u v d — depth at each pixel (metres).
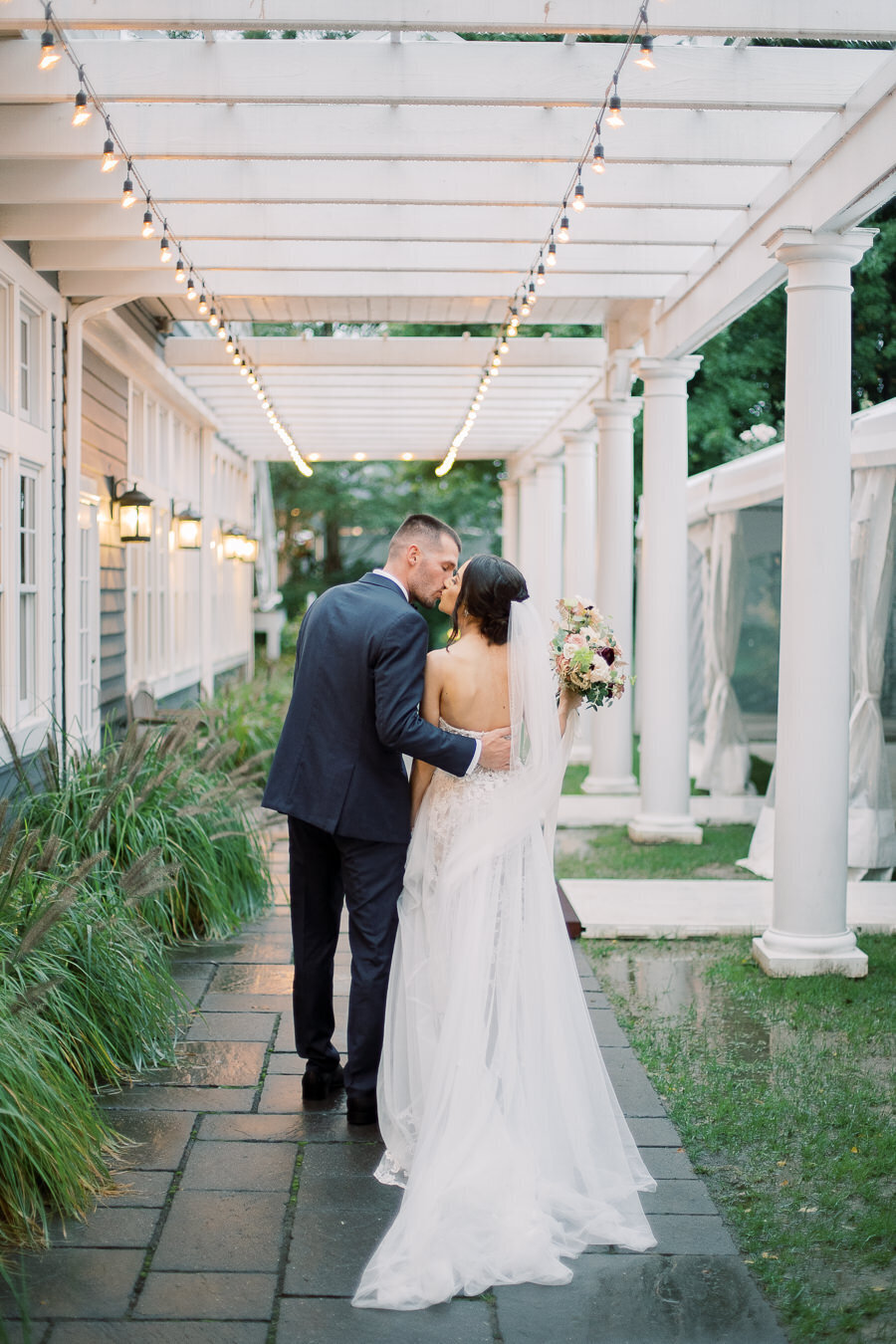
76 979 3.71
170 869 3.53
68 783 5.23
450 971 3.18
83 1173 3.03
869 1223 2.91
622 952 5.36
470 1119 2.97
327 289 7.15
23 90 4.19
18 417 5.69
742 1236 2.89
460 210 5.91
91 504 7.42
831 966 4.96
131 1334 2.45
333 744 3.42
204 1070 3.87
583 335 13.99
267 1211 2.97
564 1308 2.59
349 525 26.36
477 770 3.31
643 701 7.82
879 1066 3.96
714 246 6.08
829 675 4.91
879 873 6.74
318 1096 3.65
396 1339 2.46
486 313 8.02
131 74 4.18
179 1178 3.14
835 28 3.71
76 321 6.62
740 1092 3.72
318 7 3.60
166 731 6.11
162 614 10.30
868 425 6.35
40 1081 2.95
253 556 13.95
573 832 8.16
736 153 4.84
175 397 10.04
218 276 7.09
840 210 4.48
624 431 8.84
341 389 10.65
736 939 5.57
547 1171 3.03
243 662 16.11
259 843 6.04
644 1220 2.92
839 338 4.84
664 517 7.57
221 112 4.73
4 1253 2.75
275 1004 4.51
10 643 5.59
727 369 12.75
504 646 3.36
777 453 7.43
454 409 11.39
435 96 4.22
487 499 24.73
